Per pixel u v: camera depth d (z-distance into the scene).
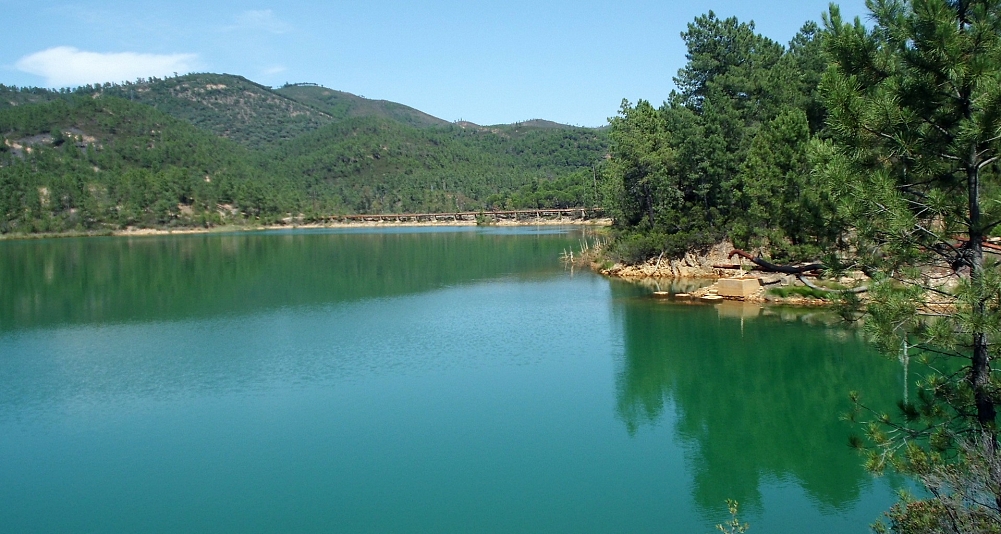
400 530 21.94
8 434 30.52
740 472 25.83
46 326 54.19
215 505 23.77
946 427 13.66
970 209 13.00
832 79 13.79
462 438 29.17
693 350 42.00
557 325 50.41
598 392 34.88
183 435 30.03
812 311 51.41
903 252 13.49
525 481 25.16
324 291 71.38
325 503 23.77
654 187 78.88
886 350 13.21
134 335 50.09
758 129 66.44
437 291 69.62
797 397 33.56
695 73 82.94
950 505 12.87
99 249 134.00
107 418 32.31
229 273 89.38
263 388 36.41
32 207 181.38
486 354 42.59
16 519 23.11
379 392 35.44
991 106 12.04
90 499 24.44
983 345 12.74
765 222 32.81
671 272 73.31
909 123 13.30
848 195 13.65
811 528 21.66
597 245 100.12
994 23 12.76
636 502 23.56
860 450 14.91
